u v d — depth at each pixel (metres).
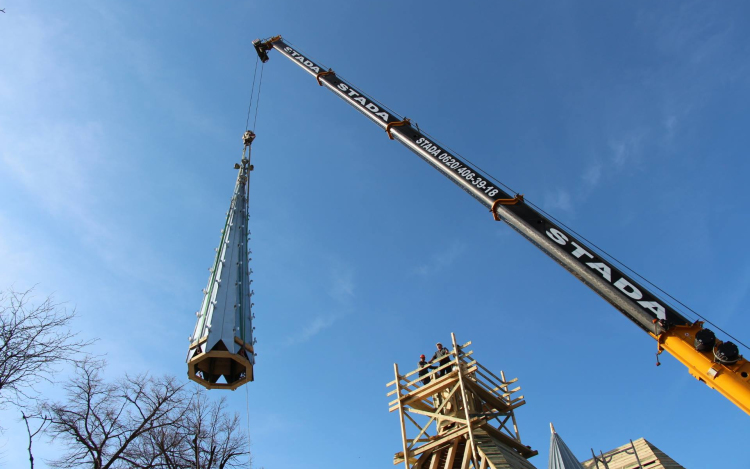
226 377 22.06
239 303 23.08
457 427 19.47
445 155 17.89
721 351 10.17
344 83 24.59
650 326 11.55
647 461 23.52
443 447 19.52
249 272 25.30
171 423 22.38
